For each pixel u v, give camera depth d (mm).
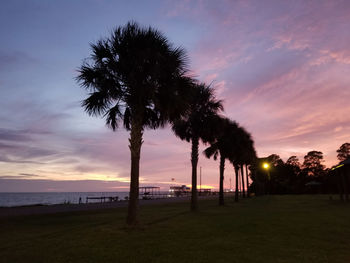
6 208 22453
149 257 5840
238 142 27984
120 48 10977
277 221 11344
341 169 25969
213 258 5691
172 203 28828
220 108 20328
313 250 6305
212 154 26875
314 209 17328
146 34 11008
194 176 18750
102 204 28938
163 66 10914
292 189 66000
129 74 10773
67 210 19609
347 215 13469
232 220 11992
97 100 11023
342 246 6688
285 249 6410
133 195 10477
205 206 23344
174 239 7734
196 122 19406
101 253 6211
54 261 5641
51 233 8945
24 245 7098
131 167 10789
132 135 10969
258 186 60594
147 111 12547
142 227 9742
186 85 11656
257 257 5738
